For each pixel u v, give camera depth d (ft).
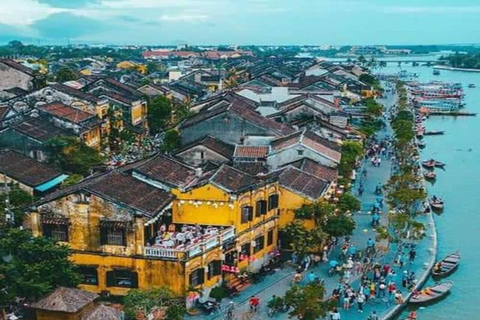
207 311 157.89
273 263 193.57
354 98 535.60
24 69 427.74
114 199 156.76
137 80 591.78
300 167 230.27
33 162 247.50
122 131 358.23
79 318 136.98
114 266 159.74
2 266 137.49
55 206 160.35
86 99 347.56
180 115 406.21
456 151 432.25
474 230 256.11
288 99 406.62
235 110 285.64
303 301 143.23
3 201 205.98
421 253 218.38
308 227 201.67
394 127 433.89
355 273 192.44
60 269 144.66
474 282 201.16
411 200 234.17
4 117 310.45
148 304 138.72
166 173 185.37
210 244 164.86
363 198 278.05
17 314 143.02
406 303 180.34
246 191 178.50
